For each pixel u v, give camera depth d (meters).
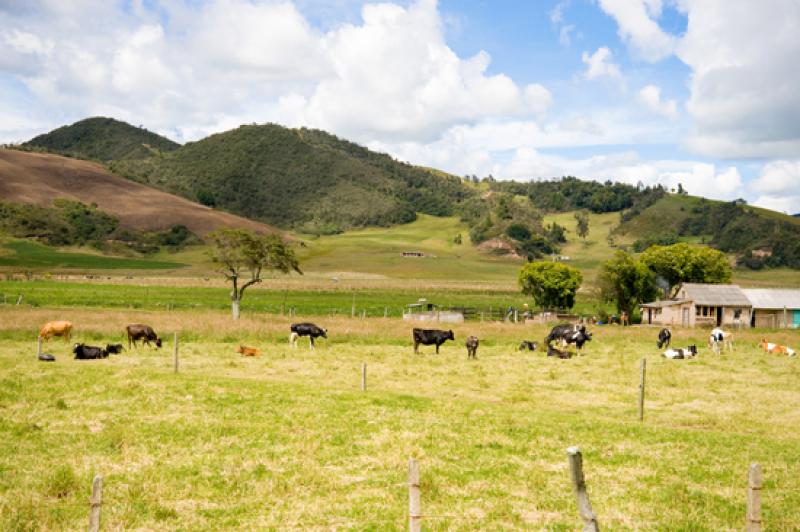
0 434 16.33
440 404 21.77
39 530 10.60
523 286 83.88
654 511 11.95
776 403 23.88
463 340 44.31
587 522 7.51
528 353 39.06
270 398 21.98
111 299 76.50
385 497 12.45
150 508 11.71
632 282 78.62
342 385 26.27
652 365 34.00
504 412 20.91
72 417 18.50
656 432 18.22
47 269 158.75
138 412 19.33
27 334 39.75
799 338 50.09
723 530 11.05
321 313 70.94
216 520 11.30
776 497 12.79
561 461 15.12
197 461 14.61
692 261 82.19
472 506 12.07
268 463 14.59
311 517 11.40
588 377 29.64
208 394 22.38
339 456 15.16
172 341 40.56
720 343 45.28
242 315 58.47
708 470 14.48
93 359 32.09
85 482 12.99
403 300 96.12
